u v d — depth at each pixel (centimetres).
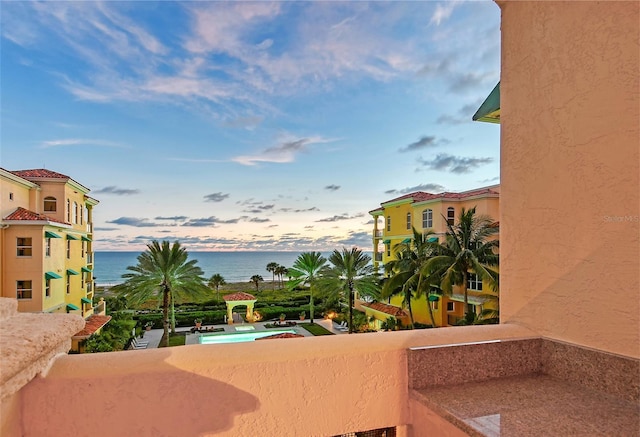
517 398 151
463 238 1777
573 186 175
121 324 2222
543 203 191
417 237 2144
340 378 144
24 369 95
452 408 139
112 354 127
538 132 196
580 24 175
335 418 143
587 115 170
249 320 3322
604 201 161
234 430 129
